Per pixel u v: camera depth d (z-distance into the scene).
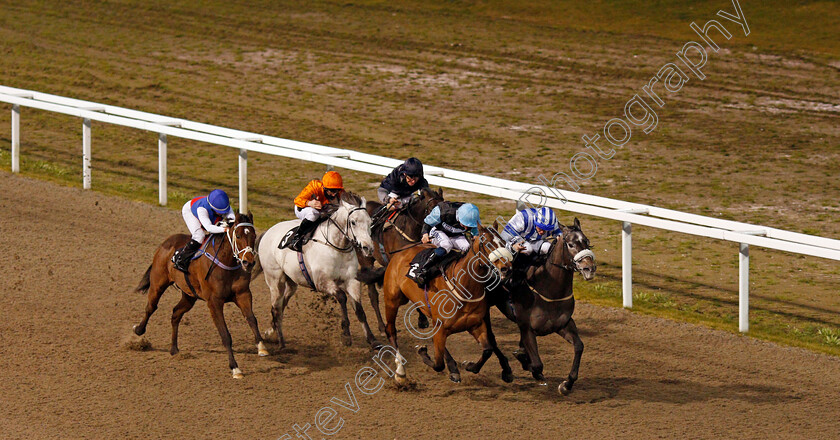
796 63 21.91
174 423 6.59
